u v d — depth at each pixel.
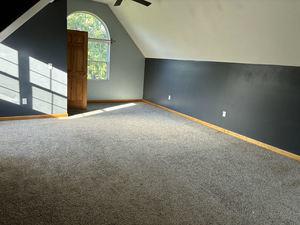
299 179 3.03
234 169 3.21
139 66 7.43
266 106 4.09
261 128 4.20
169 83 6.44
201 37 4.73
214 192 2.62
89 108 6.25
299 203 2.51
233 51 4.41
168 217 2.16
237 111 4.61
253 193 2.65
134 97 7.59
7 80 4.50
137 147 3.77
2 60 4.38
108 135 4.24
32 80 4.73
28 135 3.95
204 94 5.35
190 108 5.78
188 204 2.37
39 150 3.38
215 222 2.13
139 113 6.07
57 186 2.52
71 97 5.97
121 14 6.32
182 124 5.32
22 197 2.30
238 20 3.72
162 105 6.80
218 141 4.34
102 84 6.95
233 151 3.89
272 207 2.41
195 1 4.00
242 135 4.56
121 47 6.98
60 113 5.19
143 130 4.69
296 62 3.57
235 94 4.63
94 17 6.49
